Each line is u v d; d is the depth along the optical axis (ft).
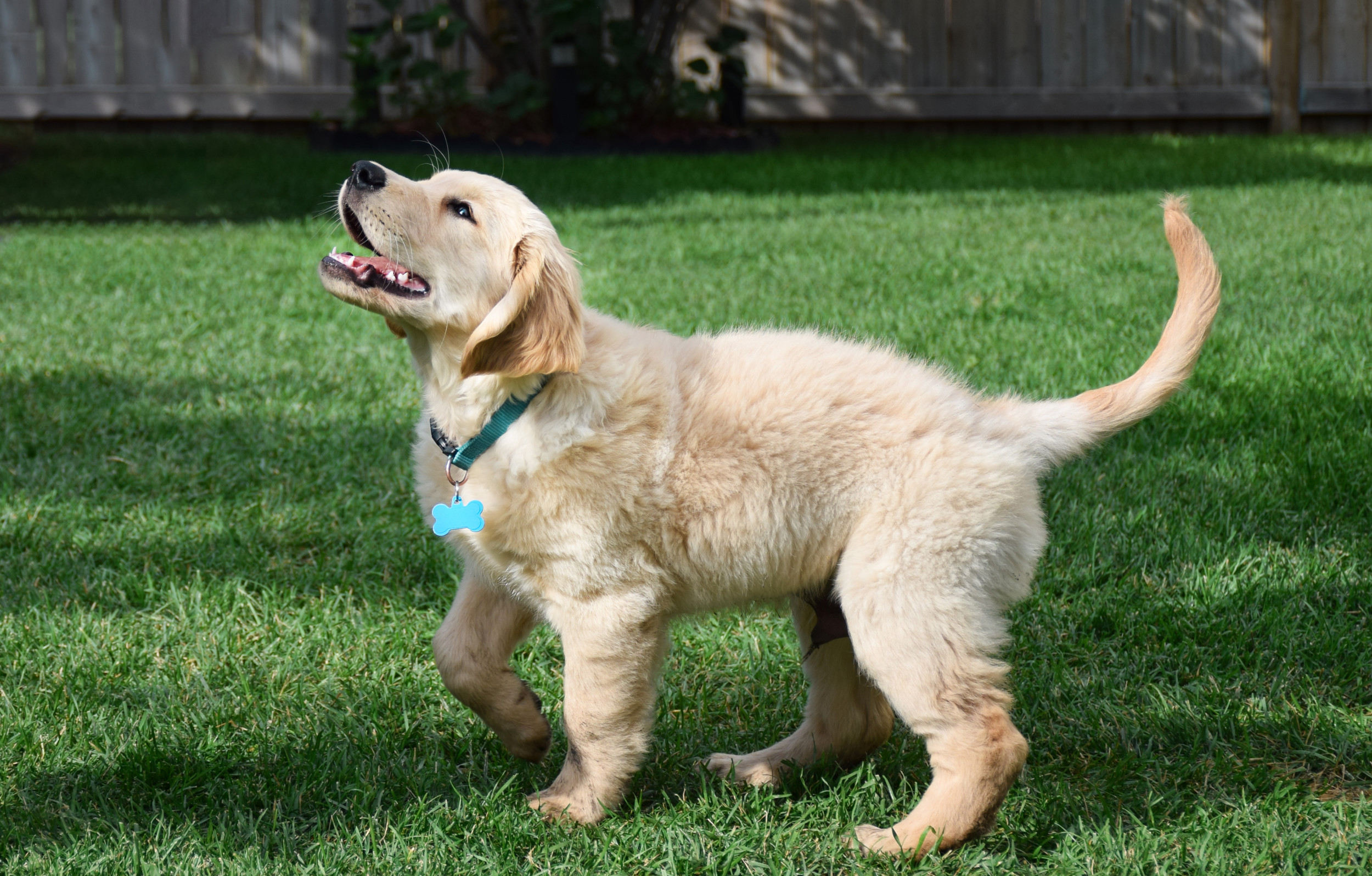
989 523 8.04
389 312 8.42
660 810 8.63
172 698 9.75
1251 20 46.44
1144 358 17.33
